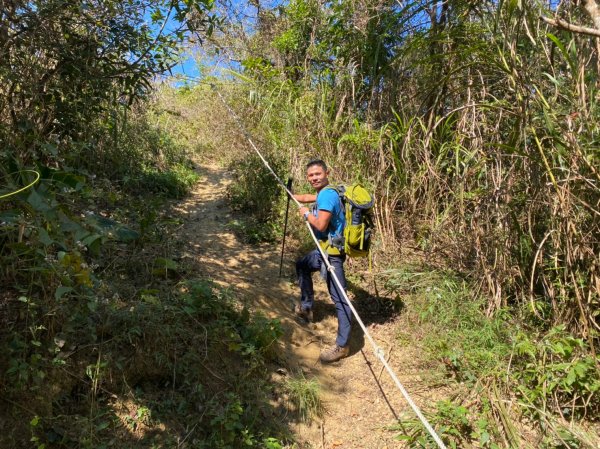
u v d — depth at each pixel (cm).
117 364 277
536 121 353
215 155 805
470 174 436
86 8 345
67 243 253
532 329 368
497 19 318
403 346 382
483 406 313
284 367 346
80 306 286
